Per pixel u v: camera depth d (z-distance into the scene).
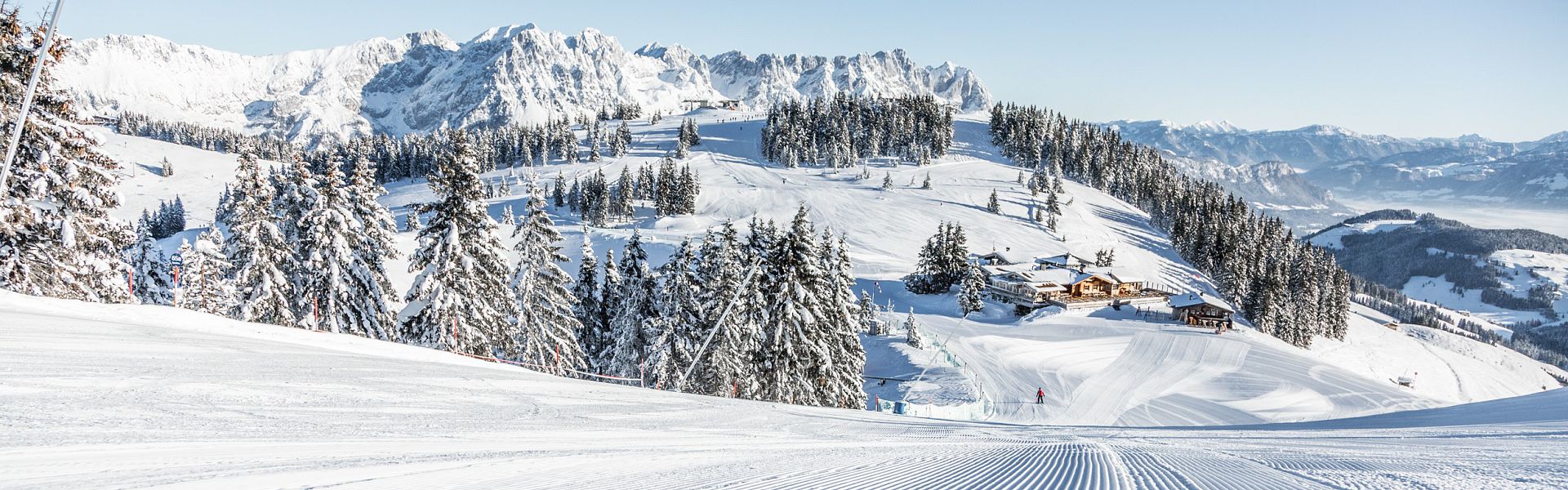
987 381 55.94
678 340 38.88
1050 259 114.81
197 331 19.22
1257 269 120.94
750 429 13.64
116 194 28.55
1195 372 61.72
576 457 7.89
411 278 62.09
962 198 168.25
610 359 43.53
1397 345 121.12
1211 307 82.69
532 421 11.46
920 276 100.81
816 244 41.84
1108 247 144.50
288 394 11.10
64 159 26.39
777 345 36.84
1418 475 6.73
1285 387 57.03
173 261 59.53
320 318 32.34
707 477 6.79
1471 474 6.75
